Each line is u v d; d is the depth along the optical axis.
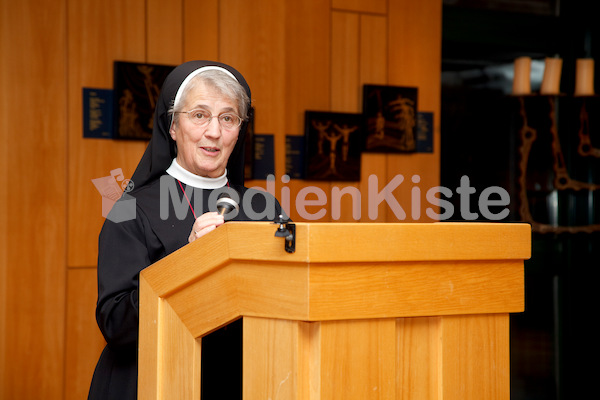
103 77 3.79
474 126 5.07
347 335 1.04
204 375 1.68
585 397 5.14
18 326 3.61
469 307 1.15
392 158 4.64
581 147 5.02
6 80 3.60
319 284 1.01
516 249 1.18
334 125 4.41
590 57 5.16
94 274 3.76
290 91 4.37
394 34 4.66
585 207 5.17
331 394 1.02
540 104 4.89
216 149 1.88
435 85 4.77
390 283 1.07
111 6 3.81
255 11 4.11
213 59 4.03
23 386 3.62
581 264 5.18
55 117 3.70
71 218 3.72
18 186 3.62
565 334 5.16
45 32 3.68
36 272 3.66
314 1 4.44
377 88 4.54
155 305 1.30
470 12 4.96
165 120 1.93
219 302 1.17
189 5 3.97
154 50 3.90
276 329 1.07
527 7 5.16
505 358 1.20
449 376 1.14
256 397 1.09
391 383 1.08
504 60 5.15
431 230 1.10
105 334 1.60
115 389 1.65
